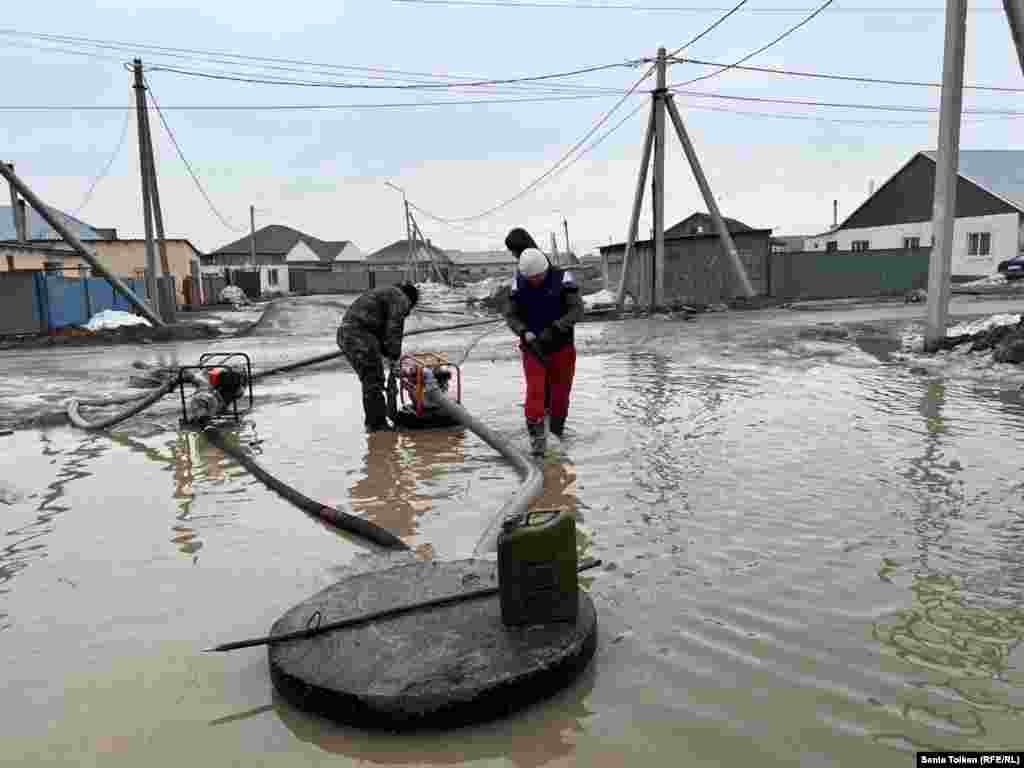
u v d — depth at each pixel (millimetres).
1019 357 9086
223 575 3584
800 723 2279
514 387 9117
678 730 2271
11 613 3230
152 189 23125
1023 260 32344
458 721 2328
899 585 3160
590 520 4062
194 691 2600
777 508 4164
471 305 30172
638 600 3102
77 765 2211
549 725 2330
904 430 5949
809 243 51469
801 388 8117
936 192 10727
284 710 2482
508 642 2604
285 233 90125
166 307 24953
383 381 6934
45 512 4648
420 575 3166
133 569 3686
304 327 23266
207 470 5609
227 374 7473
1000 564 3338
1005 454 5145
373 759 2209
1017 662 2564
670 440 5852
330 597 3004
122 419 7375
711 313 22672
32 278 21000
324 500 4680
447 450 5977
